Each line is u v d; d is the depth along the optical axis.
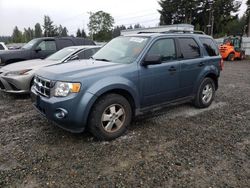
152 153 3.90
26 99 7.11
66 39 11.13
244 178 3.28
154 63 4.61
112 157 3.77
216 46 6.59
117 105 4.36
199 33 6.42
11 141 4.30
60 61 7.71
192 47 5.79
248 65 18.48
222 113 5.93
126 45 5.15
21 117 5.55
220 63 6.54
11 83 6.99
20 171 3.38
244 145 4.24
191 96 5.84
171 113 5.84
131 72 4.49
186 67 5.47
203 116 5.68
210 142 4.32
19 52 9.76
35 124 5.09
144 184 3.12
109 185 3.10
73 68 4.42
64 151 3.94
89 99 3.98
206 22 56.50
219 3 52.94
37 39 10.53
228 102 6.96
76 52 8.09
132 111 4.73
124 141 4.32
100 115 4.16
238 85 9.78
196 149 4.05
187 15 57.34
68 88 3.95
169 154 3.88
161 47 5.07
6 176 3.27
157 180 3.21
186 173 3.37
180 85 5.43
